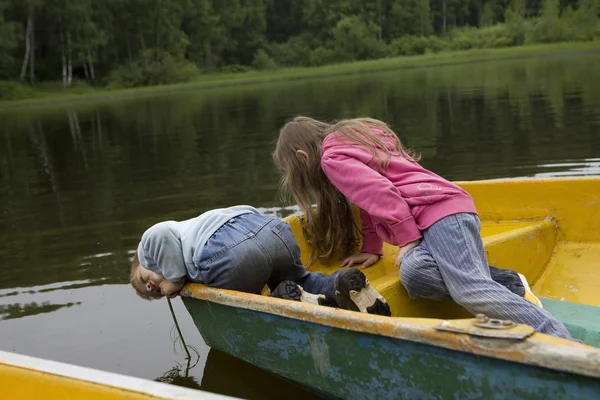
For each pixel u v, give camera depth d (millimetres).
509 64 31547
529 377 1503
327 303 2303
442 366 1661
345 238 2881
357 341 1841
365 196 2299
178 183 6566
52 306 3404
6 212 5879
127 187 6625
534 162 5945
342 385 1971
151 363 2686
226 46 58125
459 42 57562
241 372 2545
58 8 42938
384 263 2896
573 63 26219
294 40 60719
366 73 37344
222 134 10867
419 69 36219
